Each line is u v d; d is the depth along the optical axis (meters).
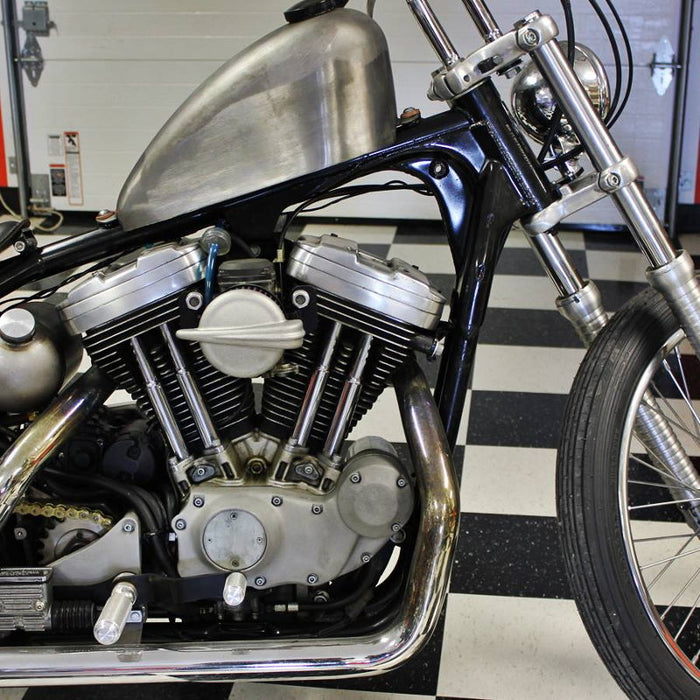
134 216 1.27
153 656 1.29
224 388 1.30
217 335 1.21
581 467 1.32
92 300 1.25
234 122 1.21
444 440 1.29
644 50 4.27
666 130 4.36
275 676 1.29
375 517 1.32
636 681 1.35
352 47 1.19
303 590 1.39
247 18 4.42
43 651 1.29
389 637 1.28
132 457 1.39
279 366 1.28
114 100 4.58
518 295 3.41
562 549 1.35
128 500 1.36
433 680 1.58
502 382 2.73
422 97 4.40
